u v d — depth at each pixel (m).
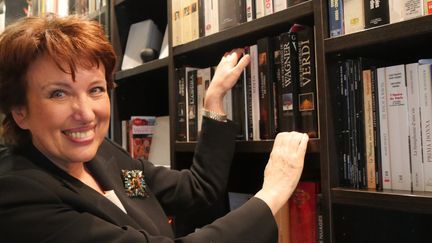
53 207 0.73
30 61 0.77
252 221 0.79
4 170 0.78
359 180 0.90
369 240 1.01
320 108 0.92
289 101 1.00
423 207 0.75
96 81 0.82
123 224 0.84
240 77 1.14
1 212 0.70
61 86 0.78
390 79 0.85
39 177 0.76
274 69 1.05
